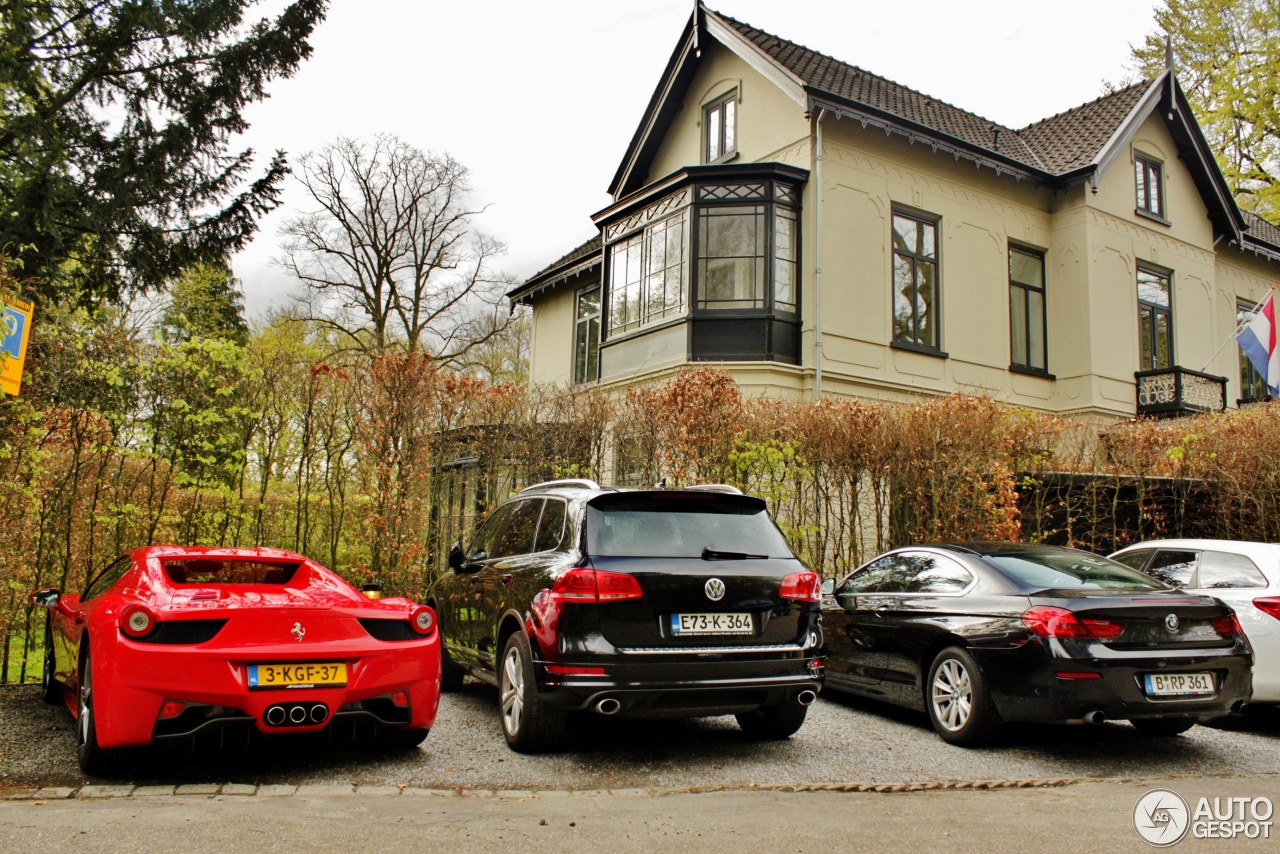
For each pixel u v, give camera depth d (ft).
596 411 37.35
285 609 16.60
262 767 17.42
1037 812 15.24
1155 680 18.95
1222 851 13.30
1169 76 65.41
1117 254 61.77
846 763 19.07
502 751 19.30
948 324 55.21
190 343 29.60
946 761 19.44
